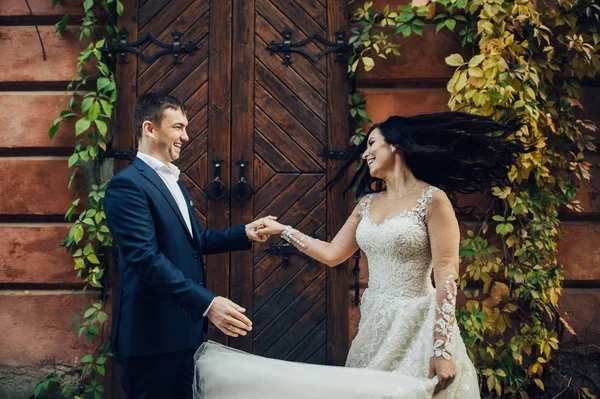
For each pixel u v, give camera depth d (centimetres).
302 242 280
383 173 256
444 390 217
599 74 369
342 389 207
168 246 253
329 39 369
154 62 369
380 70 367
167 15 370
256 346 360
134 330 246
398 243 236
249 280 362
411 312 234
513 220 344
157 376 250
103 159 363
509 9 341
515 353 339
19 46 370
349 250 272
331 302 361
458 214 350
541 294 339
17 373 357
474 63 335
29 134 366
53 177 365
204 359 225
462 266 356
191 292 234
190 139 367
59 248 361
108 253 360
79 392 353
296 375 213
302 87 367
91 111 347
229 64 369
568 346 359
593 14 360
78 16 370
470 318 341
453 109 345
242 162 364
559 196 352
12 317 360
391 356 231
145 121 265
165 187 260
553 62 360
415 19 356
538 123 347
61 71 368
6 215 365
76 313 359
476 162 270
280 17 370
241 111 367
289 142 366
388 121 261
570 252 363
